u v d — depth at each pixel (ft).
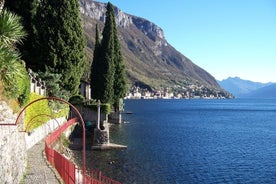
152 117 432.25
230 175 126.62
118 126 284.61
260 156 168.25
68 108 202.69
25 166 73.36
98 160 141.38
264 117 492.54
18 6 176.45
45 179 67.97
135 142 198.80
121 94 292.61
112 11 263.08
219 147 196.44
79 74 190.80
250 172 132.16
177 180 116.88
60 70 182.39
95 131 165.27
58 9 181.98
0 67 61.11
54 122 158.61
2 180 52.47
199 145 201.87
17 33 63.77
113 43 264.93
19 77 75.56
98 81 262.06
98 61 264.11
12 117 66.08
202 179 119.75
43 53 180.34
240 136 257.75
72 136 189.06
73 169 58.75
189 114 526.98
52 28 181.27
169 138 228.43
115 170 125.80
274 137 254.06
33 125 112.98
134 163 139.03
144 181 113.19
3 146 54.29
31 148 102.63
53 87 163.22
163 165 138.62
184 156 162.40
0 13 66.80
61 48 181.78
